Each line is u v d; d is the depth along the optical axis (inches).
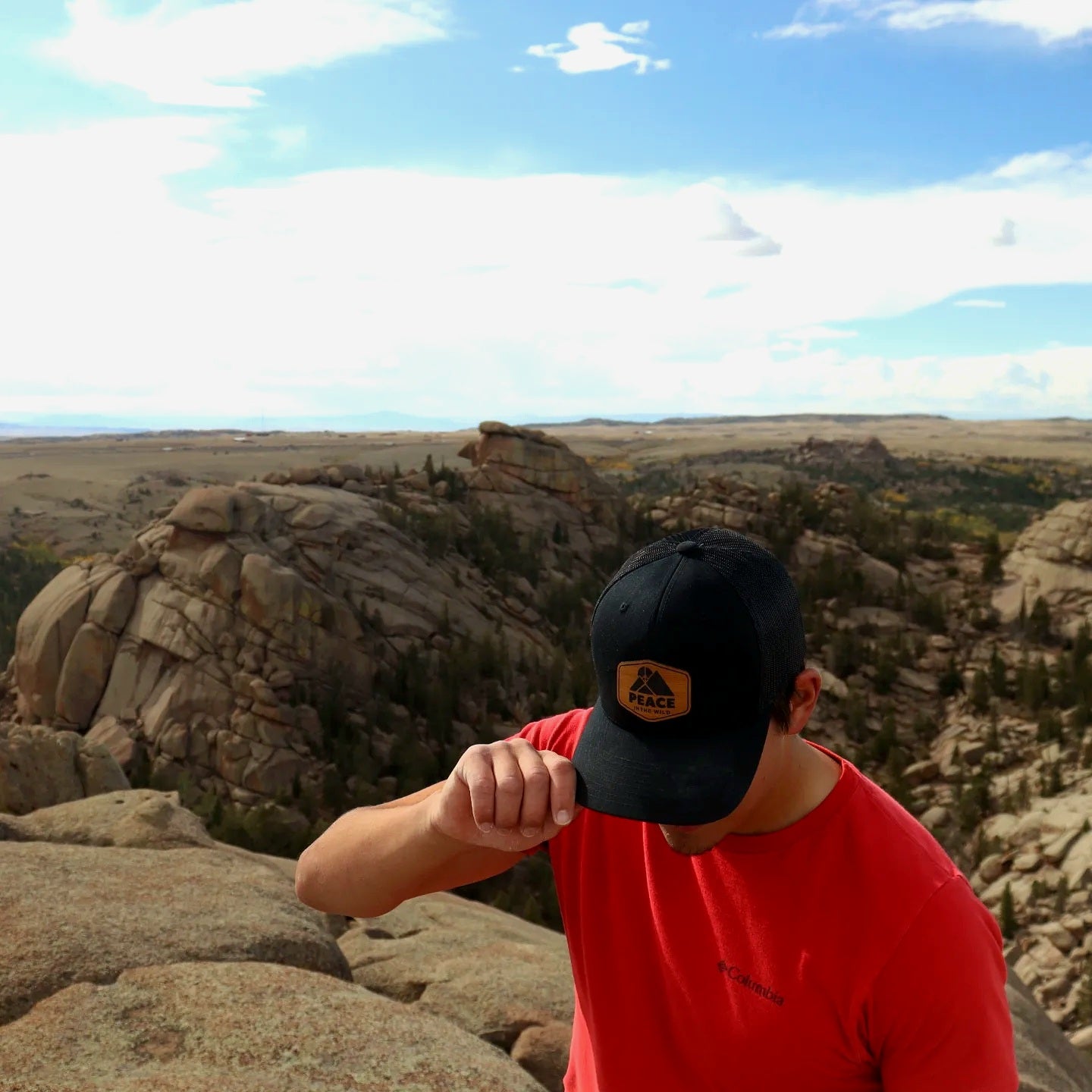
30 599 3484.3
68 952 159.3
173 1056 131.1
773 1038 73.7
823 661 2412.6
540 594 2508.6
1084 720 1952.5
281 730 1686.8
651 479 7268.7
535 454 2874.0
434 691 1894.7
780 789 75.2
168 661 1752.0
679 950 77.8
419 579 2175.2
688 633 70.7
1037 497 6235.2
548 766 74.0
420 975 243.0
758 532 2938.0
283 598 1795.0
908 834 74.9
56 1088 119.8
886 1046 71.5
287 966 163.8
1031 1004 321.1
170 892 194.7
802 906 72.4
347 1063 132.3
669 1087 80.2
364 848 86.4
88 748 606.2
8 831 243.3
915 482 6904.5
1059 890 1370.6
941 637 2501.2
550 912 1102.4
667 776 71.2
